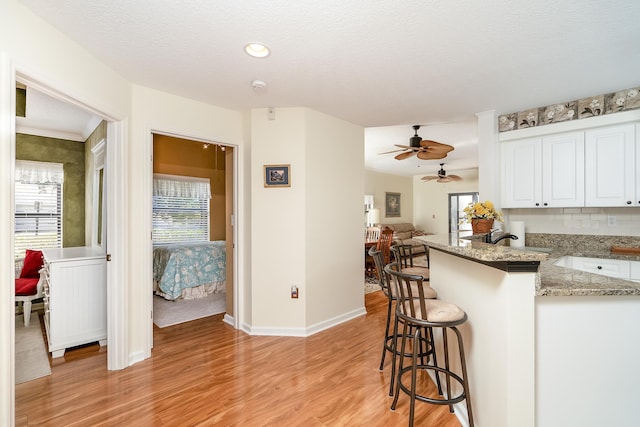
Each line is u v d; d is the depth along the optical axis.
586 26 1.81
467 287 1.87
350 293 3.71
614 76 2.50
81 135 4.41
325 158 3.39
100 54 2.12
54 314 2.69
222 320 3.66
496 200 3.44
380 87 2.70
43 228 4.21
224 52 2.11
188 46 2.03
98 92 2.19
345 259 3.63
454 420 1.85
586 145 2.98
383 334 3.21
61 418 1.85
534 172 3.27
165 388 2.18
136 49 2.06
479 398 1.69
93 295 2.90
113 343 2.44
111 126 2.47
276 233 3.19
